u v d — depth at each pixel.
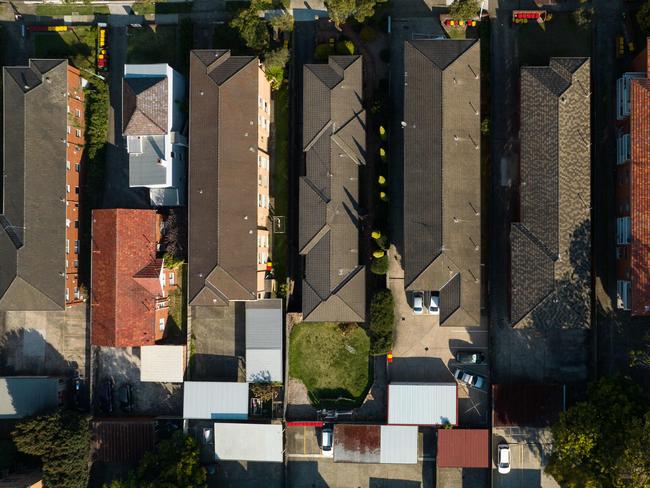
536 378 59.25
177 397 62.41
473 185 55.09
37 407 60.72
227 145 55.72
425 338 60.44
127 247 58.06
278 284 61.16
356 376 60.75
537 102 55.62
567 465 52.94
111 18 62.16
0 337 62.56
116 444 60.16
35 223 58.59
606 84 59.09
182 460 56.59
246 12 57.72
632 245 54.12
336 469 61.16
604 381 53.66
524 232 55.84
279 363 59.72
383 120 57.91
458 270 54.91
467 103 54.91
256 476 61.59
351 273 56.75
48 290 58.62
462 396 60.09
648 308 53.84
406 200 55.41
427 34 60.00
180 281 62.09
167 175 57.88
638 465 47.16
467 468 59.88
